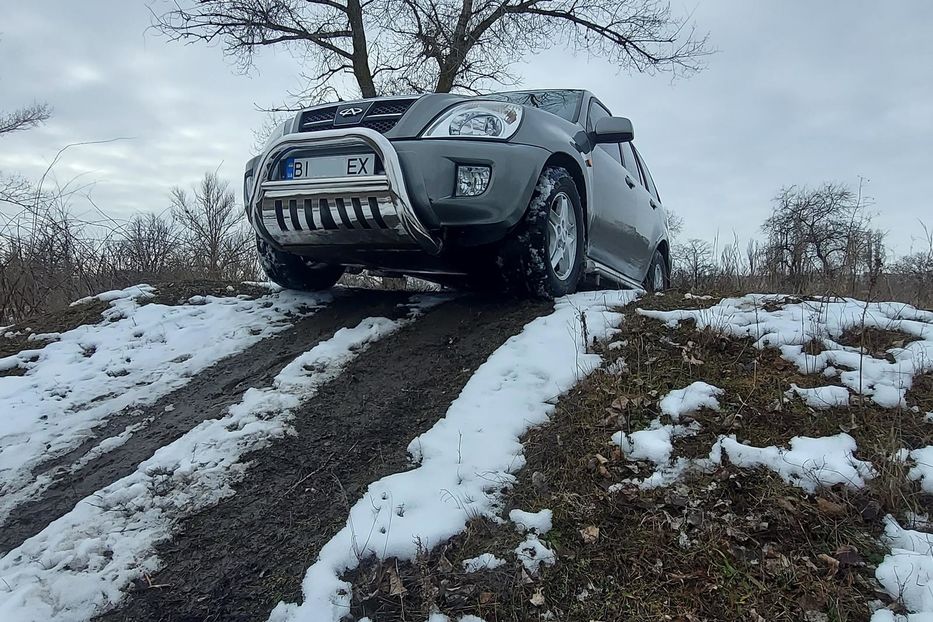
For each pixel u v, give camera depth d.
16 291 5.93
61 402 3.43
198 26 10.72
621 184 5.36
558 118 4.41
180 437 2.95
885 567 1.96
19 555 2.27
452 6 11.66
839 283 4.62
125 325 4.44
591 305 3.84
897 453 2.35
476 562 2.04
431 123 3.61
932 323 3.23
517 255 3.82
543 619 1.88
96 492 2.57
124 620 1.99
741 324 3.31
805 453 2.39
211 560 2.19
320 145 3.60
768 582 1.95
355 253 3.93
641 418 2.68
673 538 2.11
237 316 4.51
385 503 2.32
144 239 7.40
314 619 1.90
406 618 1.89
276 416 3.01
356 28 11.53
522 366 3.18
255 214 3.97
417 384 3.23
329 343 3.77
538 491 2.35
